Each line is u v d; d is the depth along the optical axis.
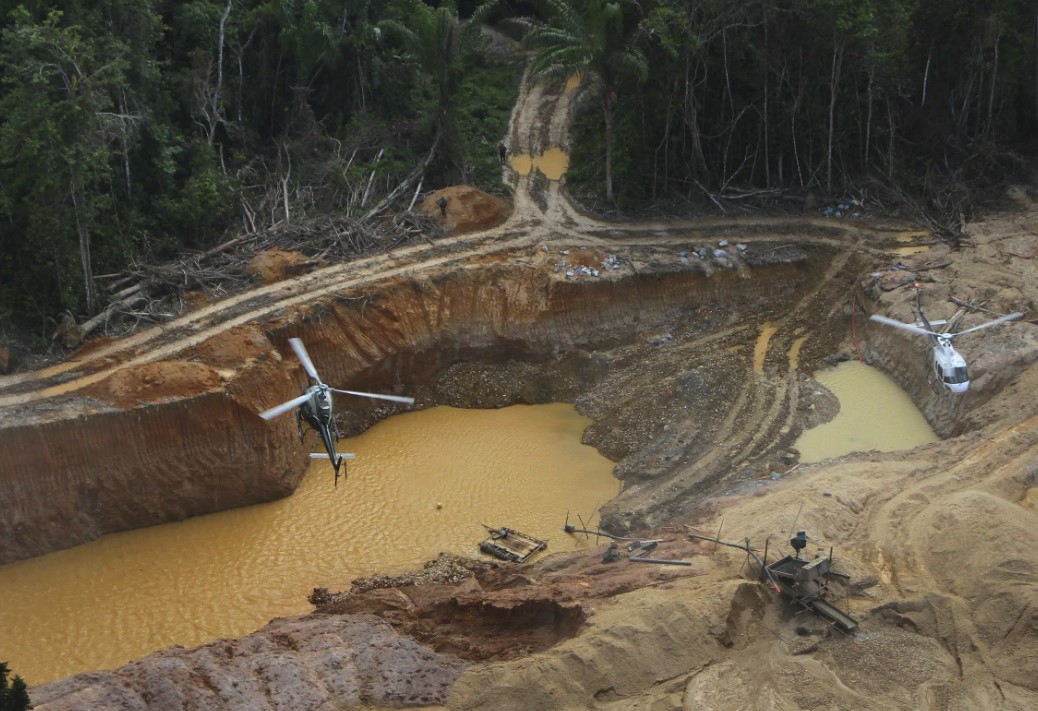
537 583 31.39
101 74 43.78
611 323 49.19
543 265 49.56
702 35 53.28
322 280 47.09
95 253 45.38
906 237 52.69
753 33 54.62
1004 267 47.88
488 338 48.00
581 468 42.31
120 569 36.97
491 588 32.34
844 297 49.94
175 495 39.16
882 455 38.06
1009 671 25.59
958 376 32.50
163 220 49.41
